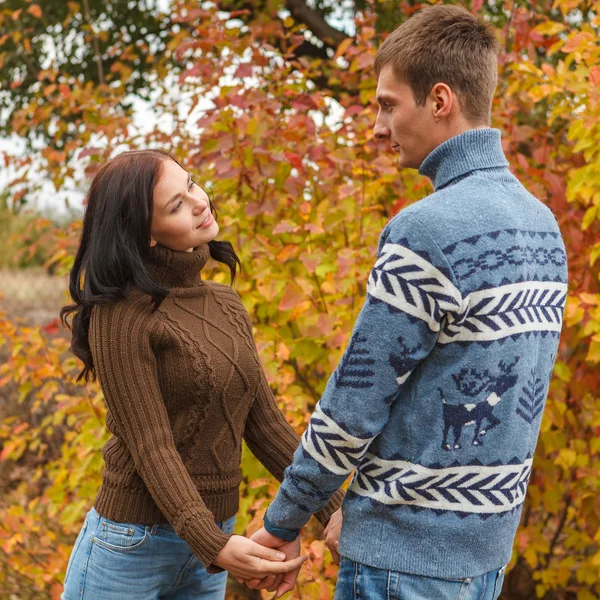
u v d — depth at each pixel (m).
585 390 2.71
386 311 1.27
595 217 2.66
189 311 1.68
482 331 1.29
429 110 1.39
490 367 1.30
